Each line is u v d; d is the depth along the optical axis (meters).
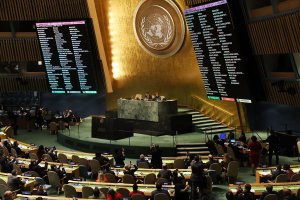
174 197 14.69
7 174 17.02
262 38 21.55
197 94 27.69
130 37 29.86
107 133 24.66
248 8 21.69
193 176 15.32
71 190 15.10
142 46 29.34
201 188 15.32
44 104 35.00
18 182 15.45
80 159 19.31
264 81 23.03
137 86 30.17
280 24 20.36
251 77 22.53
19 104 35.28
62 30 27.03
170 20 27.70
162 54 28.70
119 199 13.31
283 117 25.53
